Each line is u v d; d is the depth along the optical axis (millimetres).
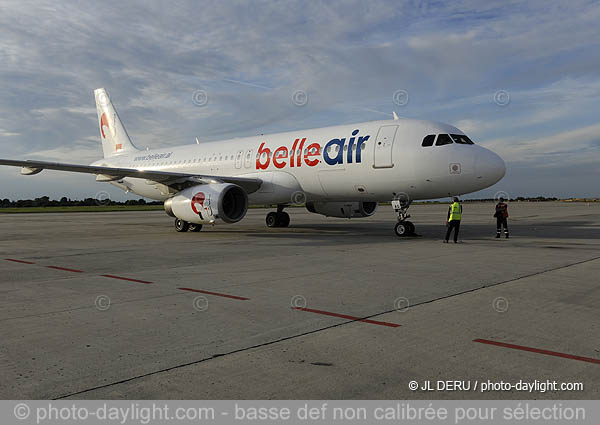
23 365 3785
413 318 5238
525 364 3811
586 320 5141
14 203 84062
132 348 4207
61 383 3434
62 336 4570
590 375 3590
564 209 52750
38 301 6113
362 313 5461
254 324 5004
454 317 5273
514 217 32938
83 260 10266
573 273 8336
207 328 4855
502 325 4941
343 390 3330
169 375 3580
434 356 3994
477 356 3994
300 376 3562
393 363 3830
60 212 57000
